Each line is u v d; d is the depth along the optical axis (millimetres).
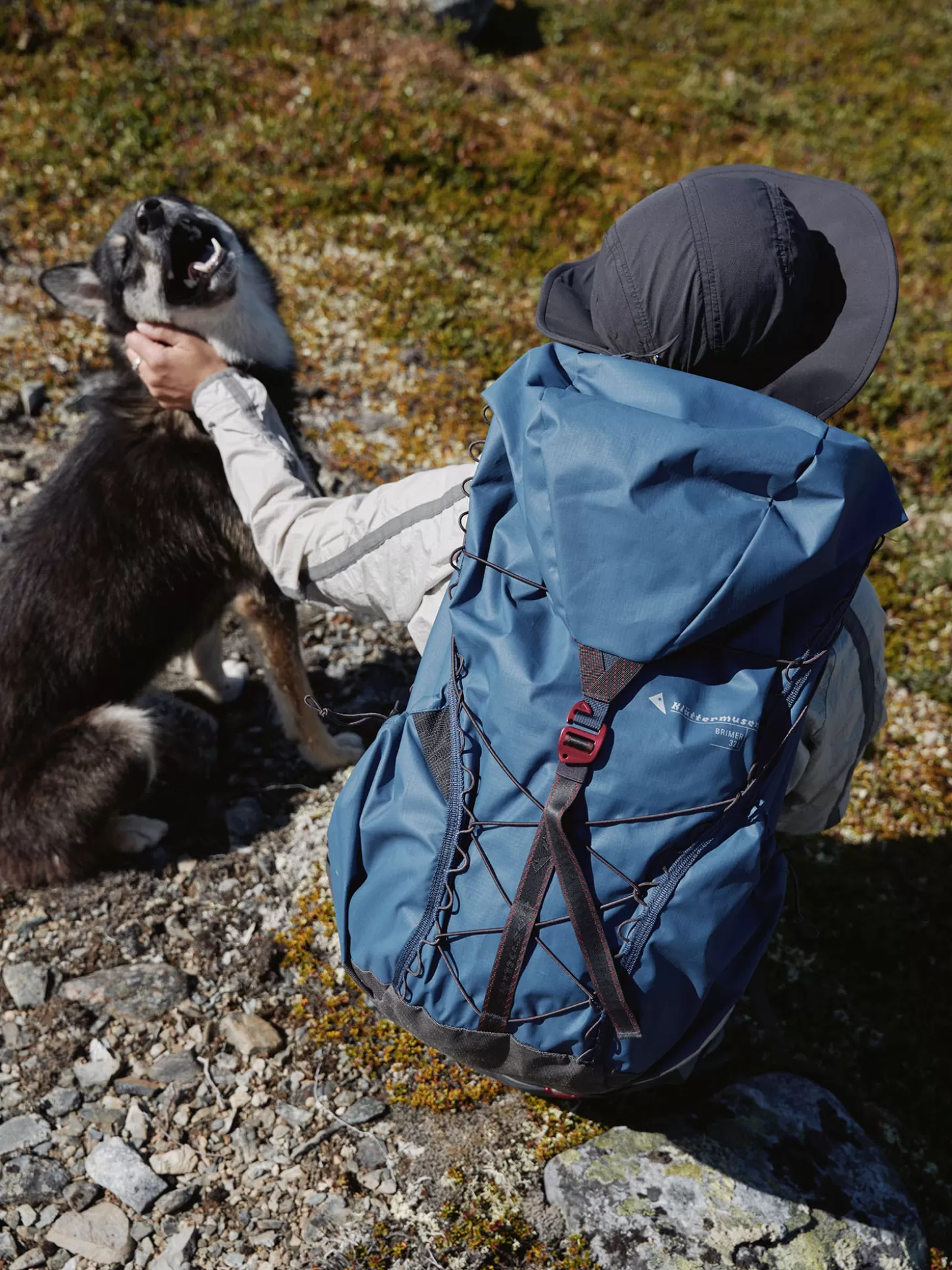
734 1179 2463
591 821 1531
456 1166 2541
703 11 9789
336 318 5512
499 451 1613
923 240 7207
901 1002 3146
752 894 1681
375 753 1777
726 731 1479
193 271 3201
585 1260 2350
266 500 2057
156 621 3348
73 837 3172
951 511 5039
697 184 1624
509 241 6395
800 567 1391
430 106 7184
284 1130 2611
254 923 3115
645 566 1413
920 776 3811
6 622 3150
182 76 7059
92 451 3297
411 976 1682
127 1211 2428
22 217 5863
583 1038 1640
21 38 7023
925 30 10039
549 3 9547
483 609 1627
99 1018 2830
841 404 1650
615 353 1691
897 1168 2719
